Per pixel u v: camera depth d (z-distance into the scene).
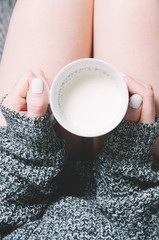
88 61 0.37
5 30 0.72
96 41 0.50
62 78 0.38
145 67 0.46
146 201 0.44
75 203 0.46
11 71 0.49
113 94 0.39
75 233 0.43
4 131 0.44
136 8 0.46
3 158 0.44
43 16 0.49
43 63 0.48
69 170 0.52
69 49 0.49
